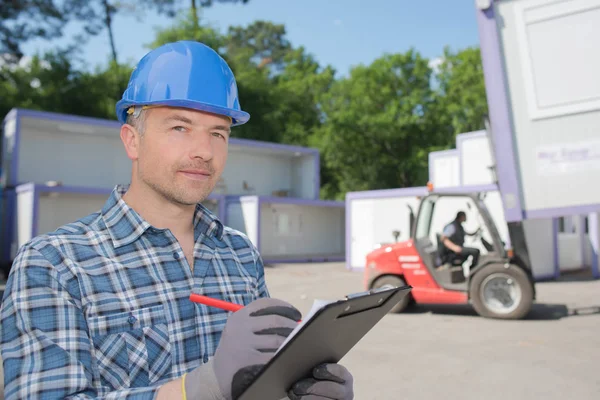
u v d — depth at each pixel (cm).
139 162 129
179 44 130
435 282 866
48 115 2048
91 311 112
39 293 107
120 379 111
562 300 1059
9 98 3341
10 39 2959
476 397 459
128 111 133
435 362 576
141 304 118
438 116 4025
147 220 132
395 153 4238
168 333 119
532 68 688
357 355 609
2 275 1714
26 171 2130
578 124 670
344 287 1348
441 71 4178
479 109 3634
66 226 124
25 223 1838
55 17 2978
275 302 97
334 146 4128
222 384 90
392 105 4088
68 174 2220
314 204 2536
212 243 141
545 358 589
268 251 2470
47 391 97
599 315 862
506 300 823
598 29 660
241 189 2788
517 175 698
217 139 131
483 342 672
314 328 86
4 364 103
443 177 2300
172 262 127
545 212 684
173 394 94
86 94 3475
